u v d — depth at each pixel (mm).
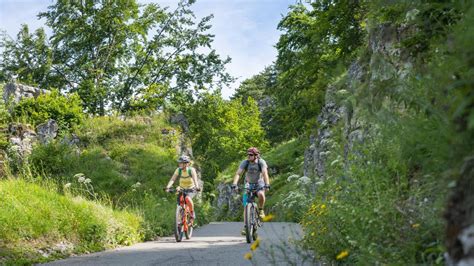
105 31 39906
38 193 10758
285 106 31219
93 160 24219
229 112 60125
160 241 12242
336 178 7203
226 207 55281
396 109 4820
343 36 23562
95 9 39875
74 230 9742
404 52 5160
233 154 58656
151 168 24875
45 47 39438
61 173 22469
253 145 62469
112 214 12078
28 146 23328
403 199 4707
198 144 41156
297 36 30500
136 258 8227
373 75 5887
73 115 28141
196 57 40812
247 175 11422
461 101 1953
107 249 9922
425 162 3670
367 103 4898
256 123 65000
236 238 12836
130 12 40344
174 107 39969
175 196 22422
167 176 24469
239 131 60969
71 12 39438
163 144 28234
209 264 7266
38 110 27234
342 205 5730
